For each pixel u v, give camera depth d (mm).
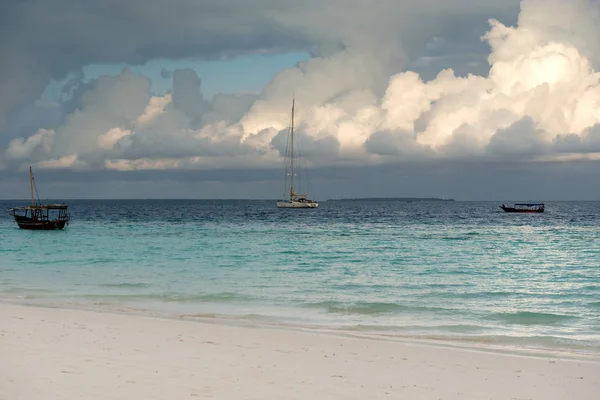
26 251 53281
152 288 30719
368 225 101375
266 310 24328
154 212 181625
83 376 11750
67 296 27609
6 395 10336
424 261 45344
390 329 20438
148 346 15195
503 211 195750
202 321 21203
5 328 17141
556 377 13352
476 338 18891
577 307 26031
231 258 47125
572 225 102000
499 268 41062
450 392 11938
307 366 13688
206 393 10969
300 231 83375
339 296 28484
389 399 11250
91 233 78750
